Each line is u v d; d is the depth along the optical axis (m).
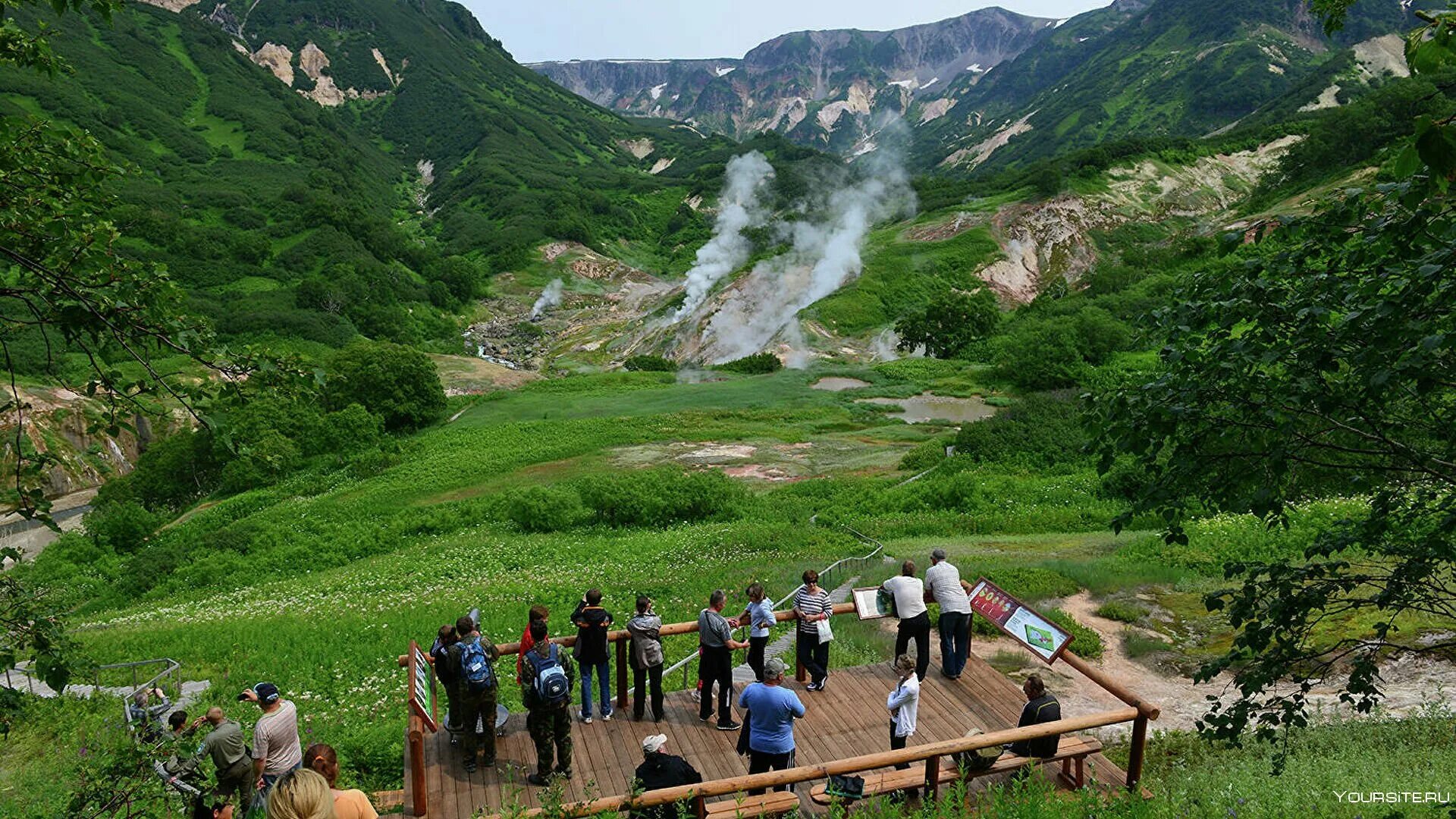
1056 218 112.38
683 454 49.38
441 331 123.38
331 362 60.50
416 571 28.75
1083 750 9.20
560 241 169.50
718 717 10.55
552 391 69.81
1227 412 6.63
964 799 8.54
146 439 71.38
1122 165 124.56
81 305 5.97
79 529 48.12
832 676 11.78
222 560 33.88
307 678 16.89
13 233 6.02
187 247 115.38
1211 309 6.50
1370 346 5.57
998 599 11.38
